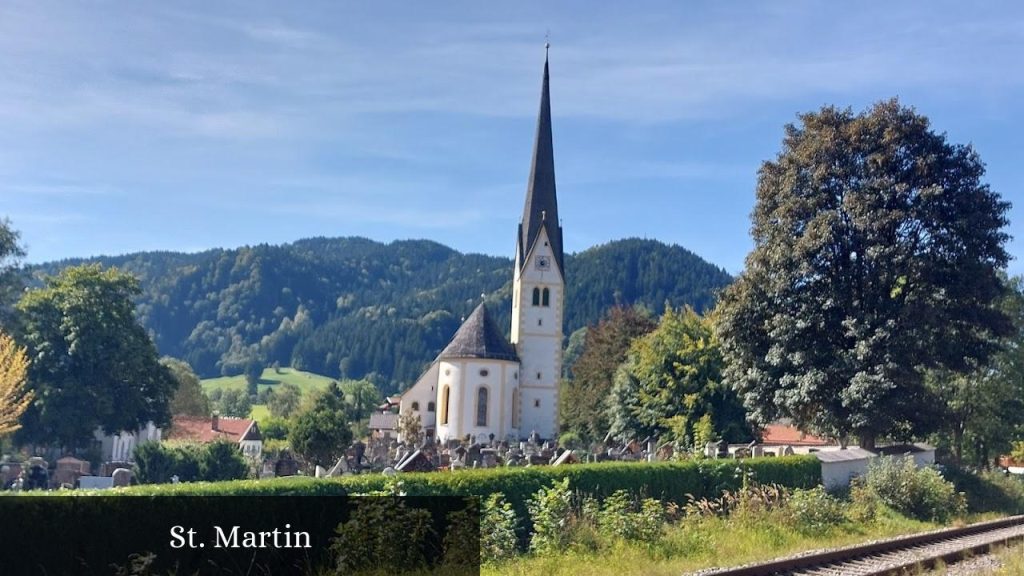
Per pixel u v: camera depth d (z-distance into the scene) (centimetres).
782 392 4541
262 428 12012
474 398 9625
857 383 4206
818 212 4591
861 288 4466
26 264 6725
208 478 4744
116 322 6669
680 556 1991
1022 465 8488
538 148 10319
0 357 4525
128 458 7269
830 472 3544
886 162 4466
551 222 10231
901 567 1805
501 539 1880
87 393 6391
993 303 5828
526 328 10106
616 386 6931
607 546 1998
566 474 2322
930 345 4322
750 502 2550
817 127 4753
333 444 5997
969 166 4506
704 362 6147
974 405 5919
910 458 3541
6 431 4450
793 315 4534
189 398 11075
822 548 2159
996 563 1948
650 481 2588
